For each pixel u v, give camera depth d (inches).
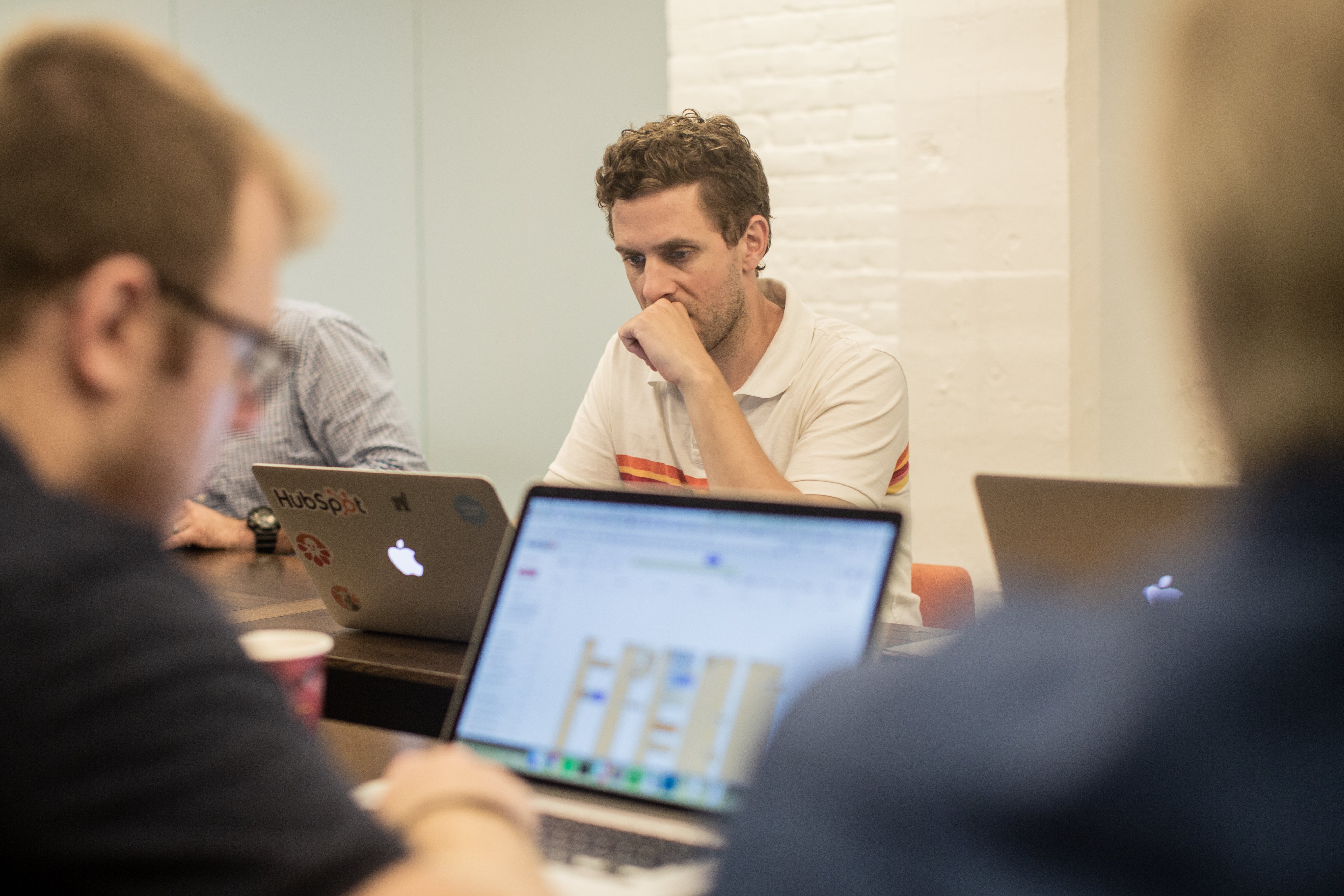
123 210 21.2
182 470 24.0
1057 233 103.1
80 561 19.2
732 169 68.2
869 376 69.6
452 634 51.9
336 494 50.5
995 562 43.6
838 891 13.7
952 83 105.2
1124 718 13.1
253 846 18.3
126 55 22.4
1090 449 104.4
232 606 61.1
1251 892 12.4
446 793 24.9
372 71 145.2
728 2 112.3
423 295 145.9
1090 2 101.6
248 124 23.9
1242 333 13.8
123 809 18.0
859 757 14.2
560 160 135.7
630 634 33.4
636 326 67.3
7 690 17.9
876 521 31.4
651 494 34.8
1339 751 12.3
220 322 22.8
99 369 21.5
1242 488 14.3
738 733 30.8
